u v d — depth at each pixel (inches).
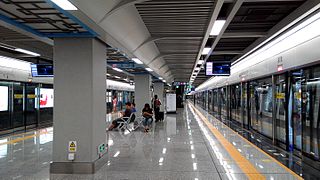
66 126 232.1
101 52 253.1
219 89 885.8
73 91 232.7
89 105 231.3
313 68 250.8
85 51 232.5
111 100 1134.4
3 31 253.8
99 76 248.1
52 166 227.6
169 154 290.4
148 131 484.7
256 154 288.4
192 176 210.8
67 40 234.2
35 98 591.8
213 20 215.6
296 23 263.6
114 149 319.3
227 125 597.3
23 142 380.2
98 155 240.8
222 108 826.2
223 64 540.4
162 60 510.0
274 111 358.0
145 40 292.0
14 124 516.1
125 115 513.0
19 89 535.5
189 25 248.5
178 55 441.1
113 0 170.9
